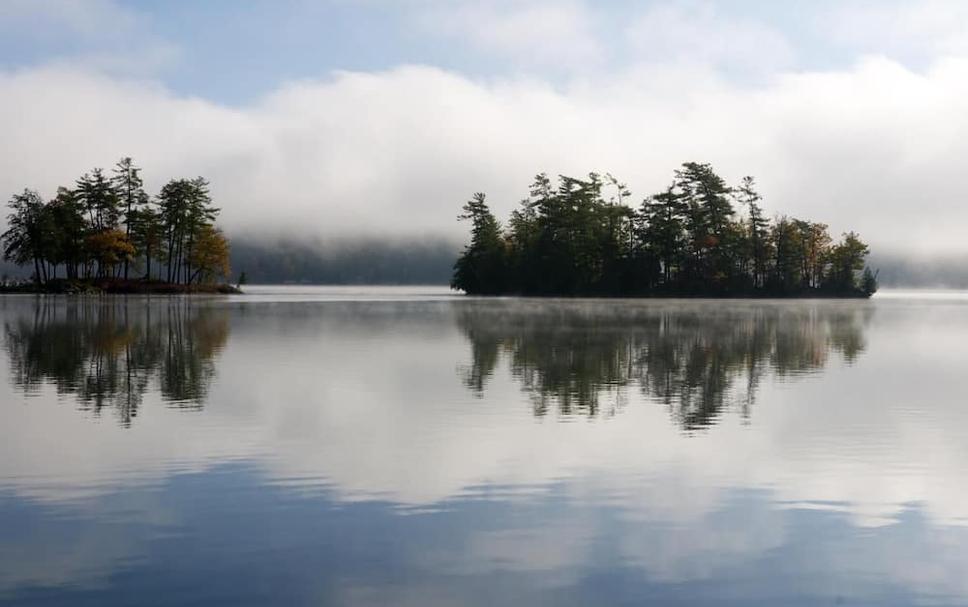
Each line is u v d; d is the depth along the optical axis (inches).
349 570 384.8
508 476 546.0
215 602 350.0
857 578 382.0
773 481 537.6
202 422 722.8
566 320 2338.8
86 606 346.3
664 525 449.7
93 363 1170.6
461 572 383.2
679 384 986.1
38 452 606.9
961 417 764.0
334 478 538.3
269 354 1305.4
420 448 623.5
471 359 1244.5
